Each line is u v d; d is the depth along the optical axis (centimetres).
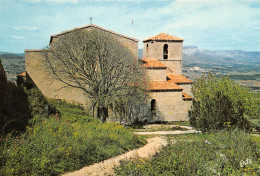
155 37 3519
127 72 2480
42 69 2820
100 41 2478
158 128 2528
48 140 1120
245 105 2455
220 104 1571
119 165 991
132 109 2908
